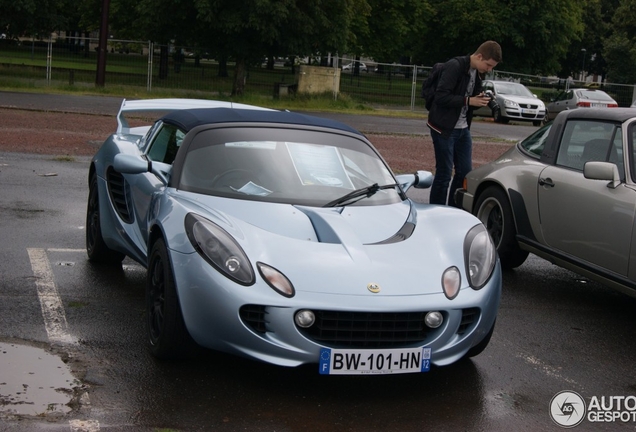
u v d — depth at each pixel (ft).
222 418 12.85
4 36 110.01
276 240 14.40
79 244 23.70
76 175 35.29
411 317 13.73
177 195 16.11
